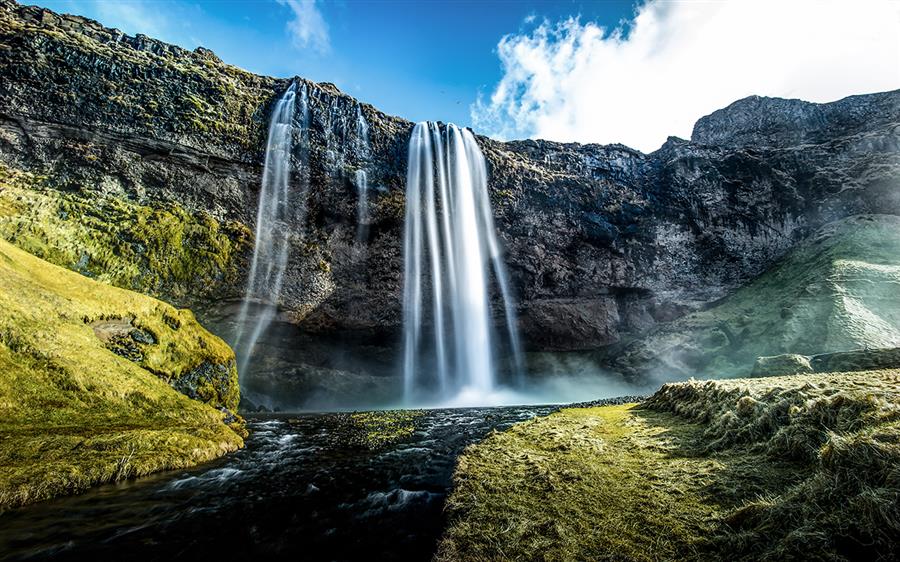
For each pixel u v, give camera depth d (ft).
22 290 53.67
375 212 135.85
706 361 135.54
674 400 57.16
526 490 26.30
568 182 157.69
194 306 111.86
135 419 45.01
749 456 27.37
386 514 25.07
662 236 166.09
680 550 16.85
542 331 158.71
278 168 125.18
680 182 171.42
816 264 143.13
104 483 31.04
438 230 145.69
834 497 15.90
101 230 100.89
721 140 234.99
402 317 143.84
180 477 33.65
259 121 126.21
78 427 39.01
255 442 50.90
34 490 27.12
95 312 59.52
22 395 40.19
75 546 20.98
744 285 161.99
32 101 103.24
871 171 164.35
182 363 63.82
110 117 108.88
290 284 125.59
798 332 115.96
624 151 179.01
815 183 170.09
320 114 134.41
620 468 29.43
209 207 118.21
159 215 110.01
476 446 42.50
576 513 21.79
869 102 202.28
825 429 23.65
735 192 170.71
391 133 144.15
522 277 153.58
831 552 13.75
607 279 160.15
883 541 13.14
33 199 95.96
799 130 208.44
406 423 69.05
